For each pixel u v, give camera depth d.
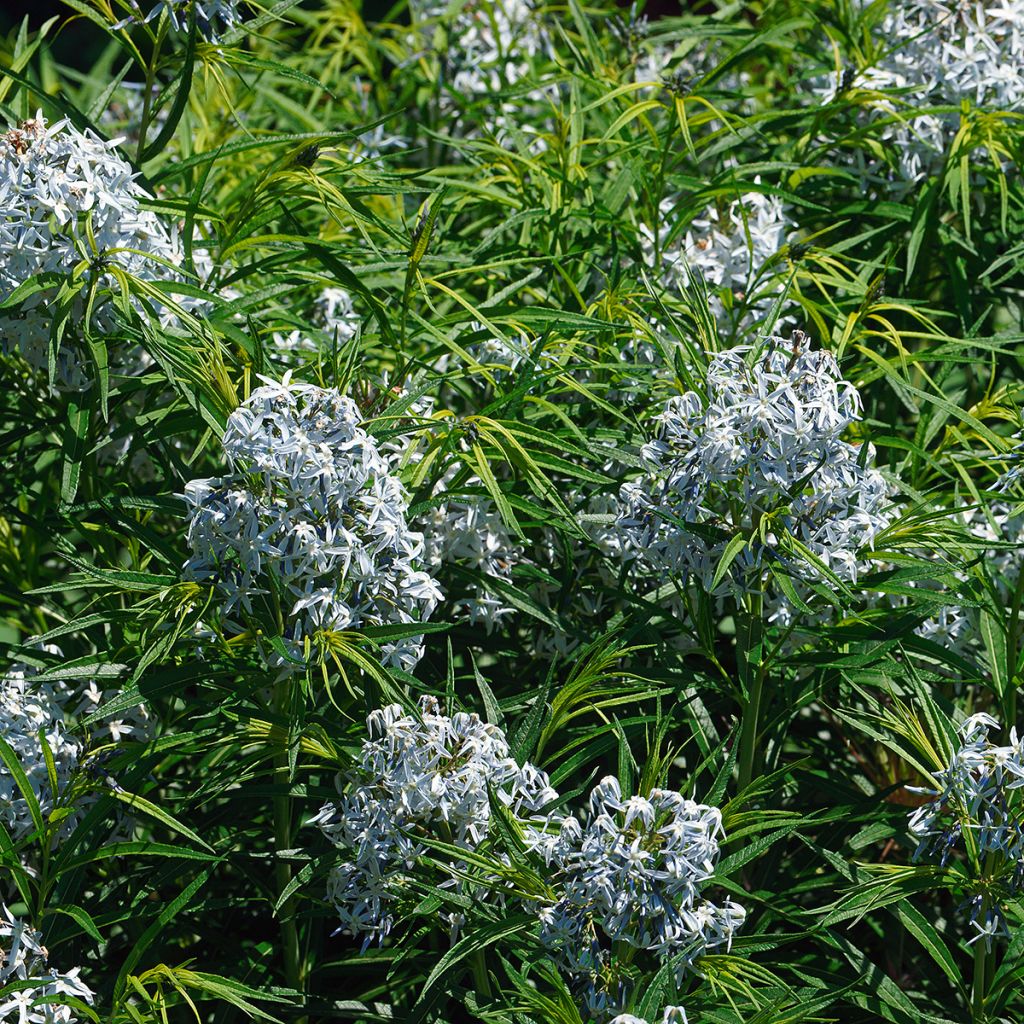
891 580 1.27
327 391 1.20
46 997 1.18
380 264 1.33
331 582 1.21
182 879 1.35
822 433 1.22
